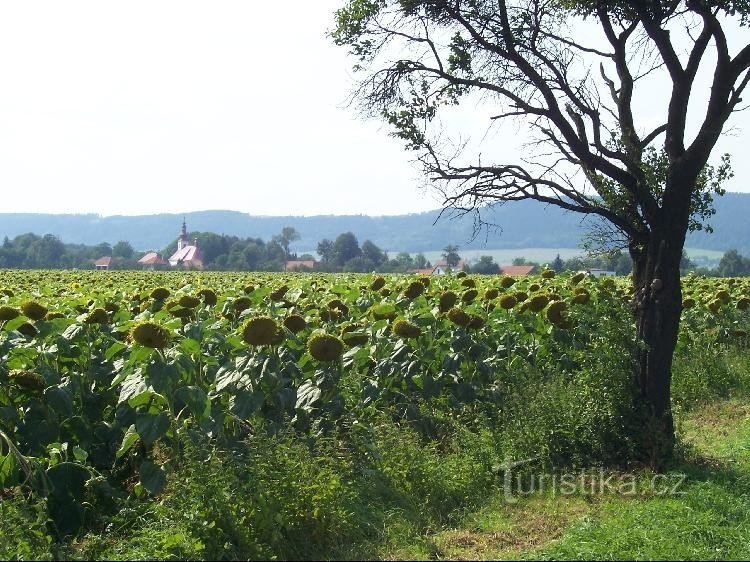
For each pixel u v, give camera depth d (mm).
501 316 12625
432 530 8016
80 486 7473
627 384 9992
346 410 9336
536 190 10391
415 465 8602
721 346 16188
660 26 10180
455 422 10062
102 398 9023
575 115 10859
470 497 8758
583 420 9898
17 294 16125
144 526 7281
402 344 10766
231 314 11617
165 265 123188
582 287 14844
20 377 8016
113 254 141125
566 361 12320
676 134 10211
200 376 8469
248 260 123250
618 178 10188
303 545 7172
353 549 7250
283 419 8641
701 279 23766
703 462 9898
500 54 10453
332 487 7500
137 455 8547
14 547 6656
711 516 8016
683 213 10070
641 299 10305
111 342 9398
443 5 10305
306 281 17828
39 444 7980
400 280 16844
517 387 10969
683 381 14117
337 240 115500
